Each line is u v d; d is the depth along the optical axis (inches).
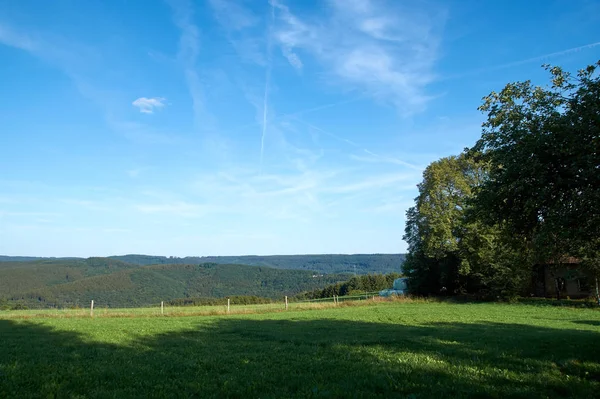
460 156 2030.0
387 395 338.6
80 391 348.2
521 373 413.7
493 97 639.1
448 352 534.6
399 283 2630.4
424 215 2021.4
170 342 679.1
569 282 2027.6
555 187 493.7
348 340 666.2
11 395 328.8
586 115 459.8
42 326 971.3
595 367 434.0
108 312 1471.5
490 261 1792.6
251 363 477.7
